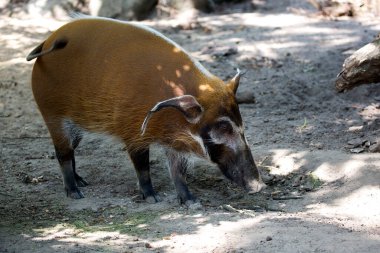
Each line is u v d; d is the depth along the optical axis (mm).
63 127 15445
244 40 24891
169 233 12758
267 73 22234
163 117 14227
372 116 18844
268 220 13102
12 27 26484
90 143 18625
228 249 11617
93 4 27719
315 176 15727
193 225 13133
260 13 28172
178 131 14266
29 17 27906
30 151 18422
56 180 16562
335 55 23078
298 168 16266
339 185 15266
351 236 11922
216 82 14320
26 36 25547
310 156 16516
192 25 26797
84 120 15188
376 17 26859
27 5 28359
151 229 13117
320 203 14570
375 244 11453
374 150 16516
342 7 27094
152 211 14383
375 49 18531
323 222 12820
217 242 12000
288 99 20531
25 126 19984
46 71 15266
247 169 14242
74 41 15062
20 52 24172
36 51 15758
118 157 17719
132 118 14469
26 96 21438
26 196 15555
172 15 28094
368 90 20047
